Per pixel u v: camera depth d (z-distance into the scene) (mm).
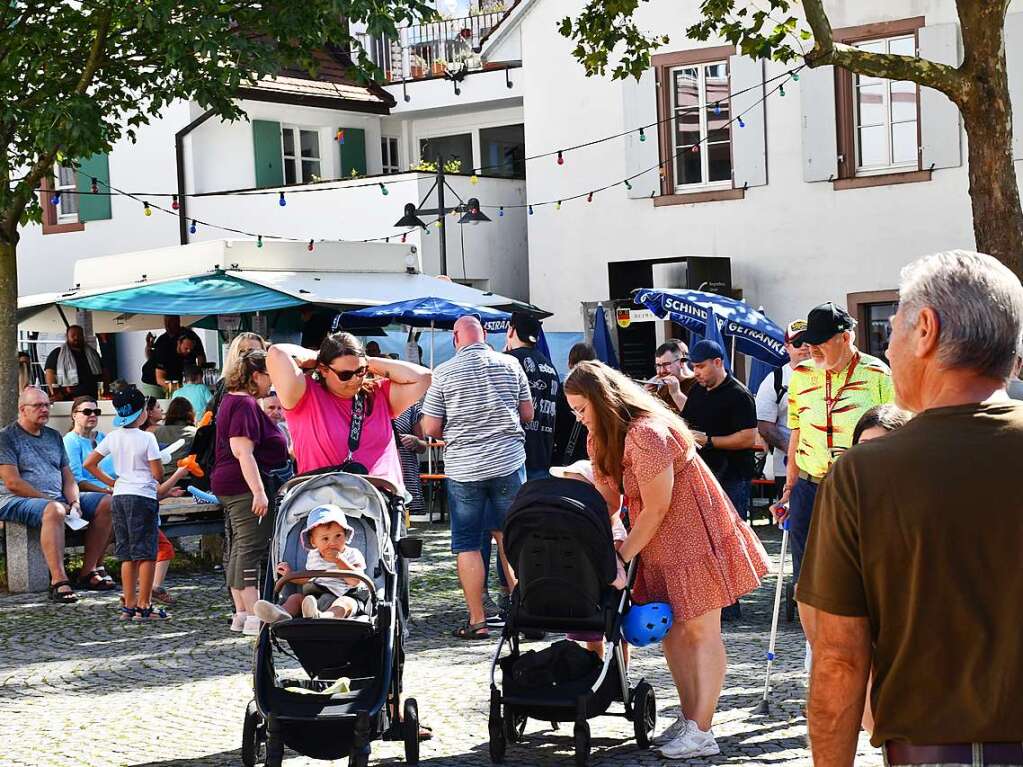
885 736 3121
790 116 23453
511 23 26844
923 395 3234
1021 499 3020
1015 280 3168
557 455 12211
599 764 6867
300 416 7609
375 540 7215
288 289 19719
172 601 12578
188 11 16250
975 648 3020
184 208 28672
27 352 27656
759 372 18812
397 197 26422
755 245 23844
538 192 25828
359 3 16031
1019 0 21766
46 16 16609
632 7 18016
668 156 24562
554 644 7047
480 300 21469
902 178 22594
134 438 11820
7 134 16750
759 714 7738
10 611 12328
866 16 22656
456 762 7004
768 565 7090
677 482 6906
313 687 6707
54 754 7402
